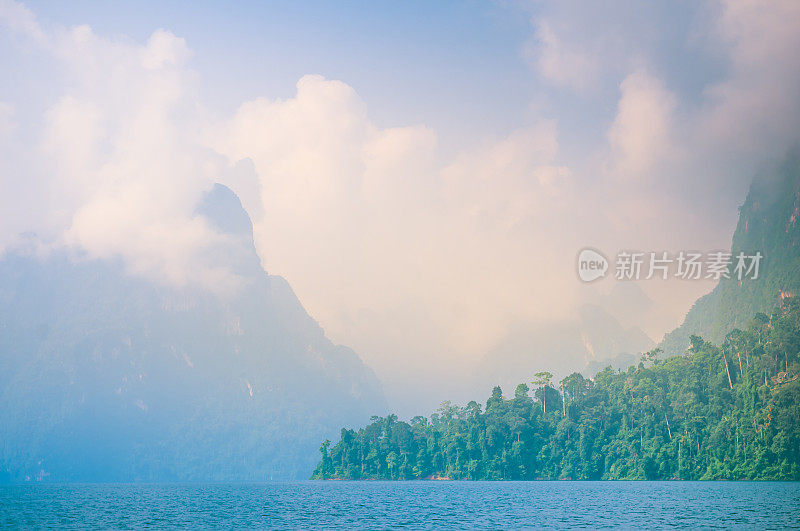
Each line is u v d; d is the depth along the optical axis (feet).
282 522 304.71
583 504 367.86
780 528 246.27
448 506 377.71
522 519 295.28
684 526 256.11
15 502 513.86
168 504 464.65
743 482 572.92
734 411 640.58
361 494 537.24
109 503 488.85
